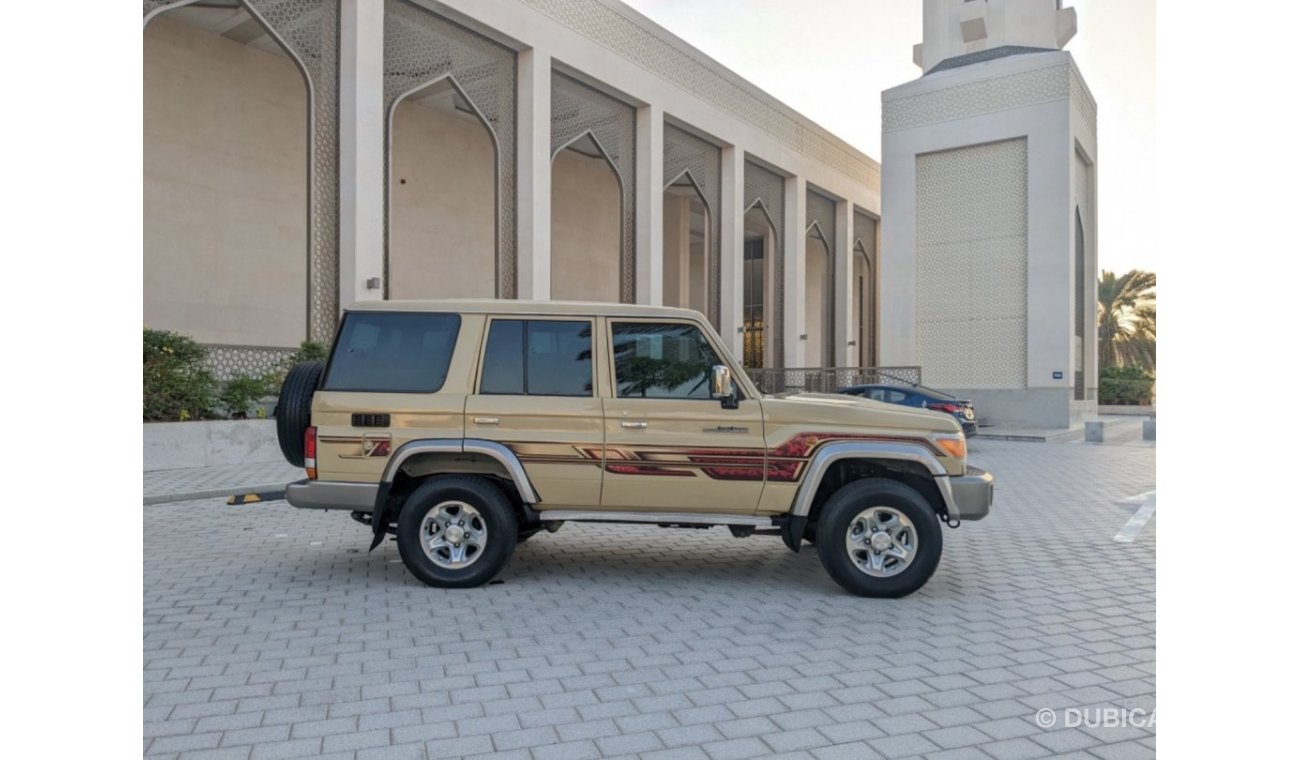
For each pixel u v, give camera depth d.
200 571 6.58
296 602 5.67
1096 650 4.75
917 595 5.98
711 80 27.30
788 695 4.04
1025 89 24.97
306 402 6.23
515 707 3.86
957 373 26.19
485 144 27.02
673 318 6.11
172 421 12.52
